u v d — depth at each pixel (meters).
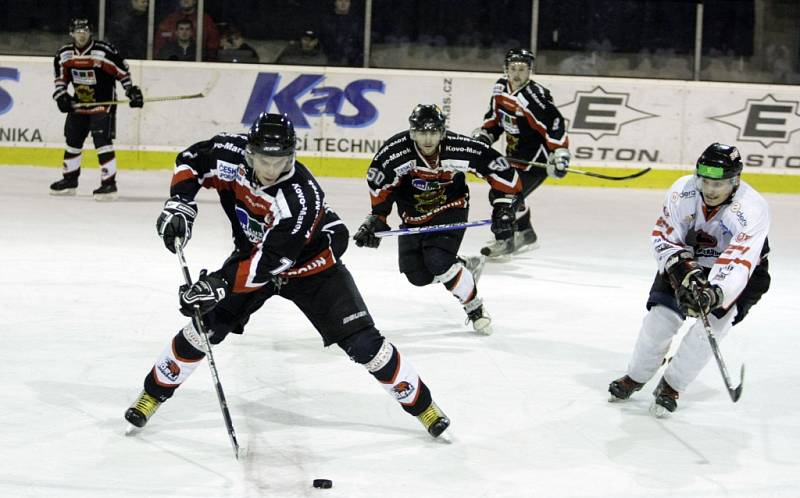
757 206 9.23
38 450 8.35
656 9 28.84
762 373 11.45
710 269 9.77
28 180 25.09
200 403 9.66
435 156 12.27
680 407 10.16
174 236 8.41
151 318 12.77
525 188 18.39
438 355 11.75
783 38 29.09
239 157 8.30
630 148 27.98
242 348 11.58
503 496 7.79
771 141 28.09
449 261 12.38
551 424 9.51
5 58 26.48
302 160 27.33
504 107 18.22
